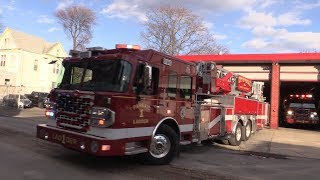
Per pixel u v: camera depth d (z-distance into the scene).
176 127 10.20
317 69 23.48
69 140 8.59
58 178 7.71
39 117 23.17
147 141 9.12
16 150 10.50
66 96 8.98
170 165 9.80
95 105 8.28
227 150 13.48
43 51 61.47
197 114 11.41
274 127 24.00
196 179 8.45
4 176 7.60
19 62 57.91
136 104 8.67
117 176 8.24
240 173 9.46
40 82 60.47
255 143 15.87
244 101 15.59
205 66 12.42
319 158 12.81
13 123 18.14
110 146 8.07
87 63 9.13
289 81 24.38
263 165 10.81
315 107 27.34
